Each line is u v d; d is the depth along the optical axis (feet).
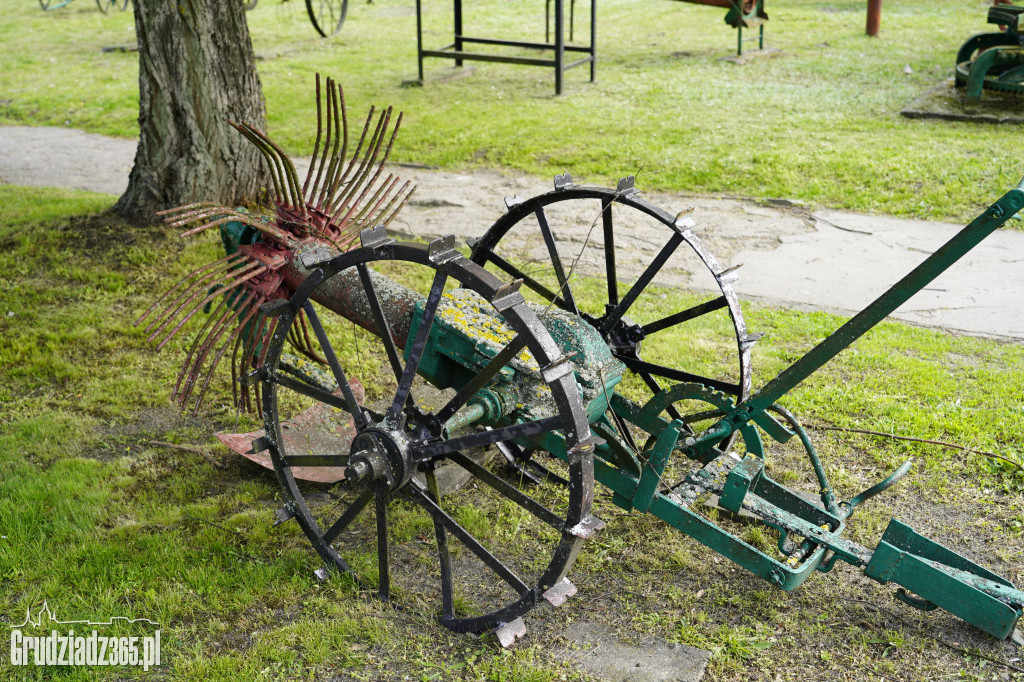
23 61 60.90
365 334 22.67
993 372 19.88
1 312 23.80
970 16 63.16
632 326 16.62
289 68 55.83
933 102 41.81
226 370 20.94
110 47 63.46
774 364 20.48
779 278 25.77
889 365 20.43
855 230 29.07
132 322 23.30
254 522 15.55
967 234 10.43
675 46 58.80
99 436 18.37
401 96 48.57
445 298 13.99
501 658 12.45
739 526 15.23
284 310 13.65
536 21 69.05
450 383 14.24
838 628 13.03
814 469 15.25
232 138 27.96
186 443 18.20
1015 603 11.50
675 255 27.53
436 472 16.66
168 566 14.34
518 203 16.48
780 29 62.49
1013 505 15.49
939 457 16.89
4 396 19.92
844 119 40.47
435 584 14.08
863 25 62.03
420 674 12.26
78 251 27.14
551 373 10.82
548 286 25.30
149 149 28.30
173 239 27.61
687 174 34.47
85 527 15.33
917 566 11.94
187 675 12.22
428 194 33.47
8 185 35.99
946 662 12.37
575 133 40.29
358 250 12.42
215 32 26.96
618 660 12.45
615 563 14.46
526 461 17.07
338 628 13.01
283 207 15.87
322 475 16.65
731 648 12.64
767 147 36.86
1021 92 39.75
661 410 15.08
